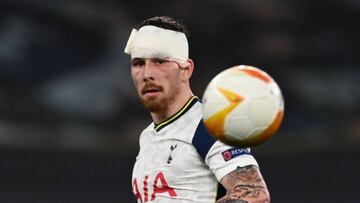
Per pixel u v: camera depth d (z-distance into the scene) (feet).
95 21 158.81
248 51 155.74
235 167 47.37
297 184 108.06
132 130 142.61
